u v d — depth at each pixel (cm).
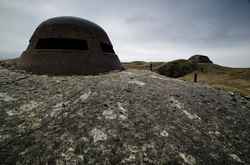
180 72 5297
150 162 414
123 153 429
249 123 724
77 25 1148
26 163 385
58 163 389
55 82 830
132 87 788
